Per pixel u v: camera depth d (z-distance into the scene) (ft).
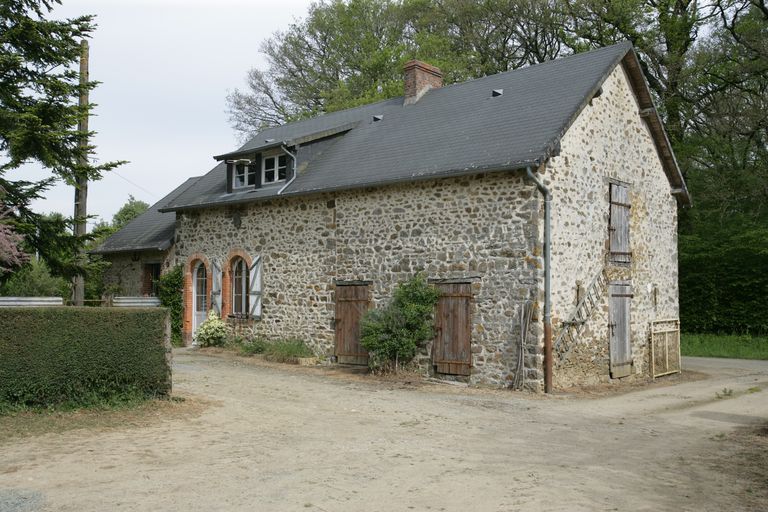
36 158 37.96
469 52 92.12
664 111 76.28
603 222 44.11
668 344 49.70
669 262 51.80
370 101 87.92
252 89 110.93
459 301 41.16
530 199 38.32
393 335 42.42
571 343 40.34
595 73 44.37
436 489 19.11
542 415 31.53
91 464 21.04
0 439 23.66
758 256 68.90
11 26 38.34
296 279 50.67
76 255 42.78
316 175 51.01
